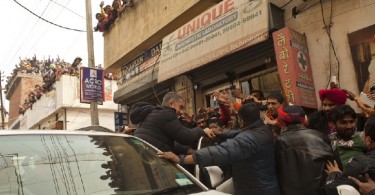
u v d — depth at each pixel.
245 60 7.55
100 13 14.11
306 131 2.83
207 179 3.09
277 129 3.59
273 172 2.84
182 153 3.95
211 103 8.84
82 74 10.50
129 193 2.31
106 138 2.85
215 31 7.32
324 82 5.87
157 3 10.51
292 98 5.58
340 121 2.87
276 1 6.73
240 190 2.91
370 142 2.44
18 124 29.83
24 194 2.05
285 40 5.77
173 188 2.44
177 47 8.52
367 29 5.35
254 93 4.90
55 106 20.67
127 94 12.41
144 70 11.80
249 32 6.47
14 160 2.24
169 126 3.72
